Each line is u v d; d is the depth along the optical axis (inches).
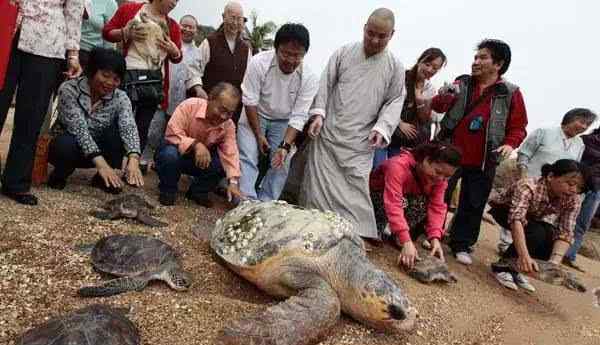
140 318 91.7
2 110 129.7
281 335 89.6
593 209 233.6
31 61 127.9
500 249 221.6
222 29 201.6
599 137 231.1
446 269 154.9
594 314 165.8
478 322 134.3
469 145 184.5
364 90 165.8
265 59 167.8
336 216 126.0
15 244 109.1
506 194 177.2
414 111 205.3
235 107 155.3
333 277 110.9
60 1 132.7
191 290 111.2
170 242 131.7
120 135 156.3
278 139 181.5
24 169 131.9
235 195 163.0
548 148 211.0
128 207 139.9
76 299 95.1
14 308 88.6
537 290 178.4
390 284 107.2
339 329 107.7
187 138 160.9
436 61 198.1
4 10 112.2
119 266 107.0
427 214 174.1
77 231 123.4
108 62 140.7
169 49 180.2
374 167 203.2
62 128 154.3
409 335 114.2
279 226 117.7
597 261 301.4
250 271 114.3
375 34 155.7
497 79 183.3
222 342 88.2
